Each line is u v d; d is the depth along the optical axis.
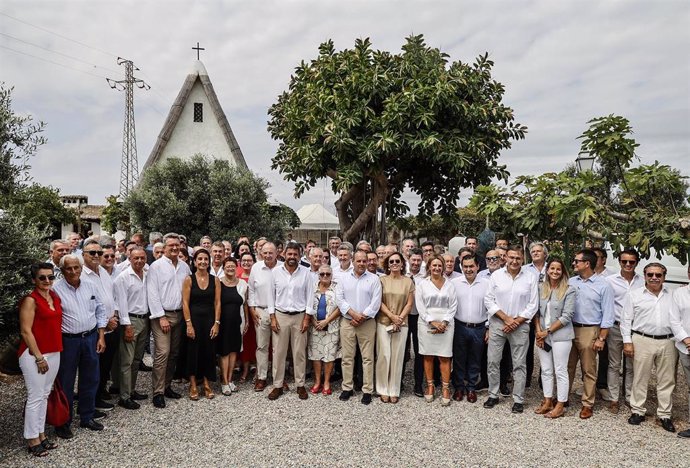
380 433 5.05
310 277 6.31
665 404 5.23
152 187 15.06
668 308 5.23
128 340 5.61
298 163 10.73
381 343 6.03
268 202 16.42
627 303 5.48
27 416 4.42
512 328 5.62
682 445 4.84
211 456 4.49
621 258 6.02
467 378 6.25
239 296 6.32
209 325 6.05
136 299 5.73
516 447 4.76
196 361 6.02
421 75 9.92
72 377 4.89
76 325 4.86
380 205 11.24
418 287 6.13
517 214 7.38
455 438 4.95
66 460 4.38
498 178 11.05
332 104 9.84
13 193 5.28
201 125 18.25
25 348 4.44
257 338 6.39
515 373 5.72
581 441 4.91
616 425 5.36
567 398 5.57
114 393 6.20
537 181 7.22
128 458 4.43
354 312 5.93
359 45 10.28
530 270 5.88
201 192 15.08
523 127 10.86
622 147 7.11
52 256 5.61
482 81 10.76
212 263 7.38
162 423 5.24
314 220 18.50
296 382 6.15
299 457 4.49
